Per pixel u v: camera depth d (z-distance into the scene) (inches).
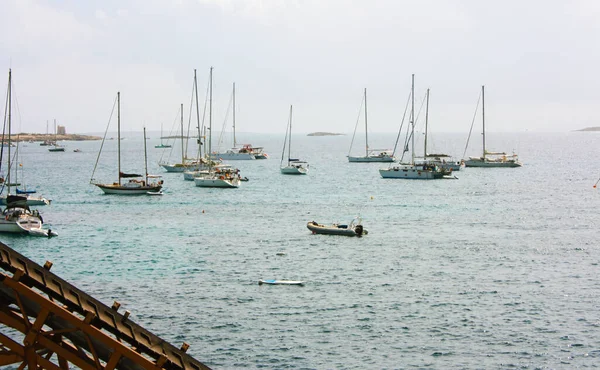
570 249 3272.6
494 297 2395.4
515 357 1852.9
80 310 1115.9
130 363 1107.3
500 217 4443.9
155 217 4456.2
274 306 2282.2
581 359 1838.1
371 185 6791.3
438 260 3016.7
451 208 4940.9
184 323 2103.8
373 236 3671.3
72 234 3737.7
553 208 4901.6
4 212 3737.7
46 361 1072.8
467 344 1945.1
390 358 1844.2
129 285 2549.2
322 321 2132.1
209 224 4136.3
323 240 3533.5
